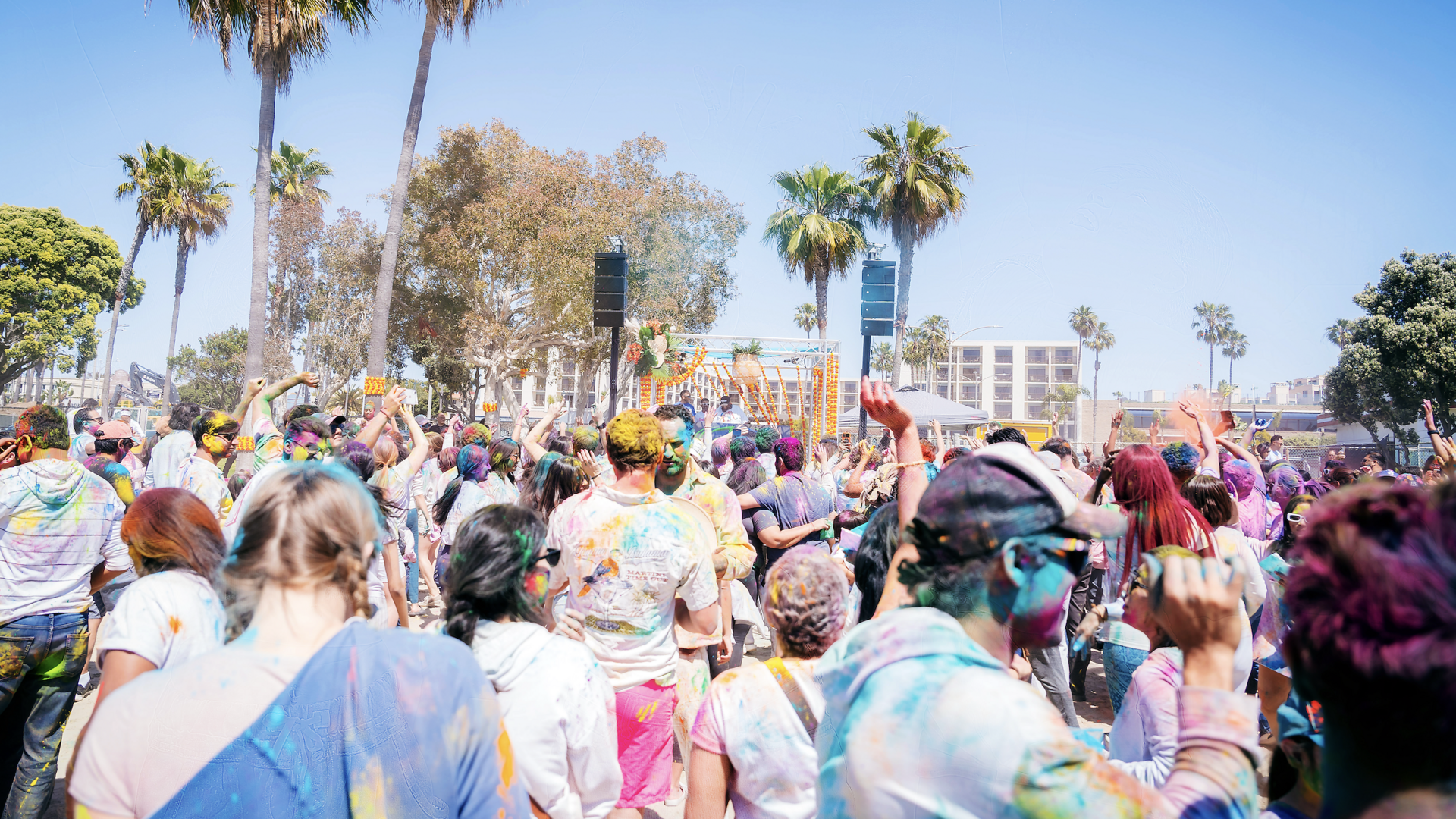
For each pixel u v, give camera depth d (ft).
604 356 103.55
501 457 21.20
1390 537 2.69
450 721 4.40
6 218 119.55
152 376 141.18
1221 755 3.36
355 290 107.24
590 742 6.59
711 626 10.36
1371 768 2.77
